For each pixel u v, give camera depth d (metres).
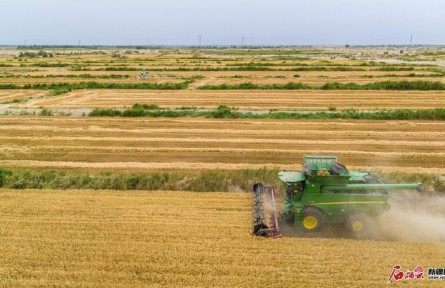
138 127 28.39
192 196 15.88
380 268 10.62
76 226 13.18
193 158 21.70
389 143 23.92
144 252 11.45
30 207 14.77
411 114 30.00
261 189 14.76
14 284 9.95
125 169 20.08
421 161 20.88
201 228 12.99
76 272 10.47
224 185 16.80
